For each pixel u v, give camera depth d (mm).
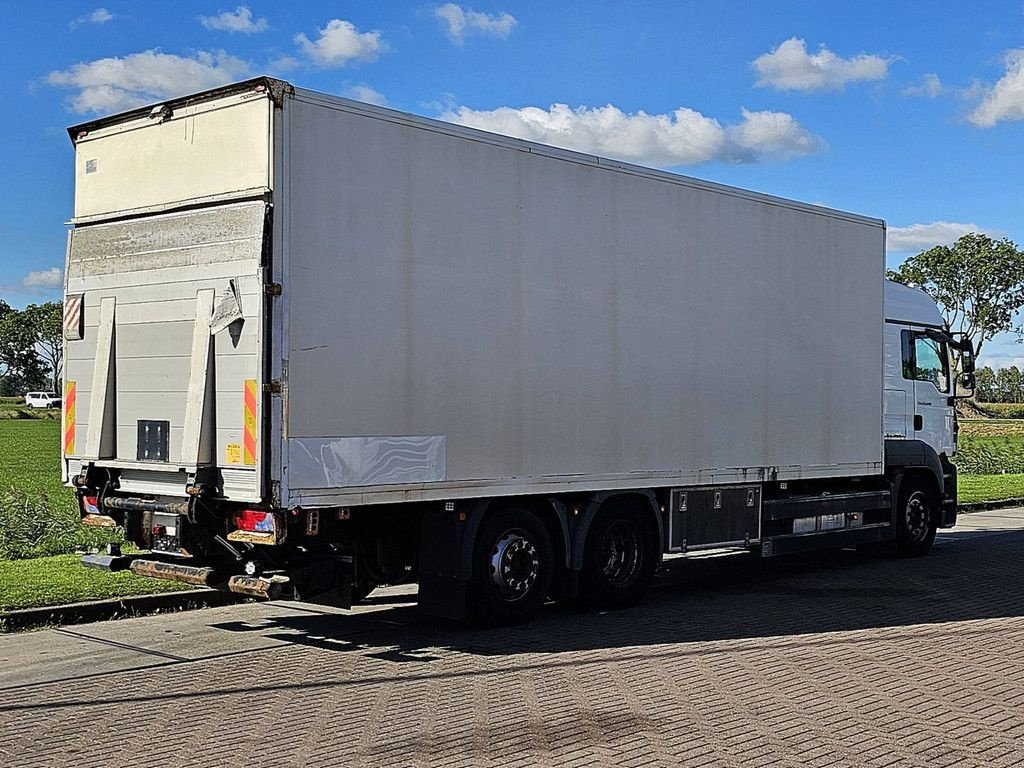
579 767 6055
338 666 8602
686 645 9430
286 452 8312
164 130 9148
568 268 10398
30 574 11703
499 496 9898
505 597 10086
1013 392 131500
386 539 9742
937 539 17953
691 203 11594
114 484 9508
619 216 10875
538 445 10133
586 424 10547
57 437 53219
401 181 9094
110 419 9531
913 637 9797
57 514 16984
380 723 6953
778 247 12609
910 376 15086
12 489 21141
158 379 9125
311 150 8523
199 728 6844
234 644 9438
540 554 10383
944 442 15664
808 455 12977
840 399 13445
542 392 10172
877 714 7215
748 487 12375
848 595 12125
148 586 11227
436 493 9320
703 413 11719
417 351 9195
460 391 9516
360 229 8812
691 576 13586
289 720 7020
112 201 9594
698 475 11664
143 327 9258
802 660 8836
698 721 7000
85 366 9773
